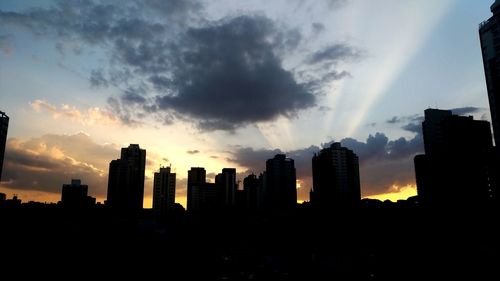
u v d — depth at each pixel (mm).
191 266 93250
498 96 151000
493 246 98688
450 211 139500
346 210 154625
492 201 157750
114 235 106750
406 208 148250
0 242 83062
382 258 99625
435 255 97250
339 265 94312
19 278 70750
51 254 83812
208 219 163625
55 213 108000
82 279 74688
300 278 86688
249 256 107875
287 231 151500
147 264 89688
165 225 145250
